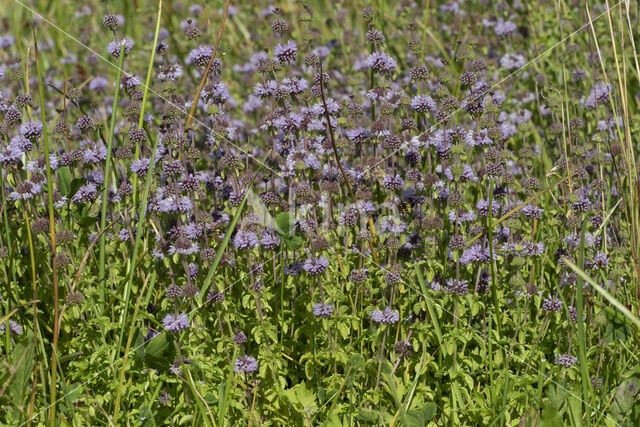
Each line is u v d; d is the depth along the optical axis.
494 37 7.54
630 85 6.35
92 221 4.07
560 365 3.77
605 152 5.37
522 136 6.03
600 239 4.42
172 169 3.91
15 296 3.84
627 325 3.91
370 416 3.43
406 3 8.02
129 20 8.70
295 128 4.11
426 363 3.61
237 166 4.07
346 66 7.16
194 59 4.52
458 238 3.78
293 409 3.63
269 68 4.38
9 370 3.11
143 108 4.23
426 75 4.73
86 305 3.64
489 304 4.05
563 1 7.29
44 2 9.12
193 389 3.30
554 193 5.03
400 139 4.35
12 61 7.18
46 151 3.45
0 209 4.28
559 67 6.74
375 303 3.79
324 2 9.06
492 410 3.45
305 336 4.10
